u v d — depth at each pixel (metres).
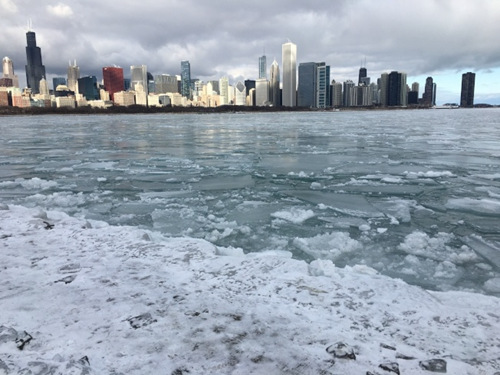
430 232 5.61
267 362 1.96
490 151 15.14
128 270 3.21
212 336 2.20
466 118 54.94
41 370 1.81
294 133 26.25
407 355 2.05
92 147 18.38
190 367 1.91
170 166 11.96
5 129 35.47
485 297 2.93
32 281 2.96
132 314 2.45
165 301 2.64
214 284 2.96
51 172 11.23
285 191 8.29
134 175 10.45
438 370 1.90
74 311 2.48
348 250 4.83
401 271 4.23
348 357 2.00
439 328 2.37
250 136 23.78
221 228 5.74
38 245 3.83
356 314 2.53
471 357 2.07
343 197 7.72
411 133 25.61
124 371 1.87
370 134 24.91
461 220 6.16
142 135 25.92
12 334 2.15
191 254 3.62
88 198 7.75
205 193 8.14
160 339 2.16
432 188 8.51
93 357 1.98
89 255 3.56
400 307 2.64
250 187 8.71
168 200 7.53
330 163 12.30
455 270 4.24
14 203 7.36
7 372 1.81
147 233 4.51
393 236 5.39
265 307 2.58
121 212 6.67
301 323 2.38
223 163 12.45
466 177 9.75
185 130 30.70
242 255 3.92
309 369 1.90
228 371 1.88
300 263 3.45
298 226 5.85
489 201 7.26
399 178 9.66
